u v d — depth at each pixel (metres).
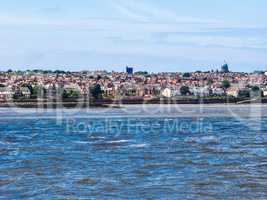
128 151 75.94
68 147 82.38
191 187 49.06
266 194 46.31
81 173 56.94
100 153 73.81
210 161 65.06
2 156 71.69
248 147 80.56
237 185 49.88
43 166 62.16
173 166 61.16
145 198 44.97
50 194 46.75
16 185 50.62
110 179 53.22
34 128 125.38
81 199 44.91
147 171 57.84
